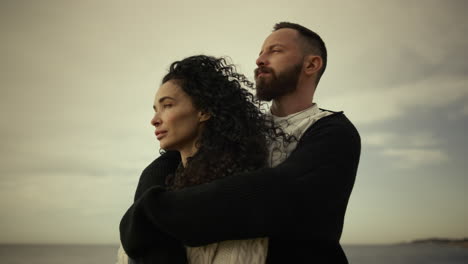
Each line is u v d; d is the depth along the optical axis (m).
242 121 1.25
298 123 1.55
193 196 1.08
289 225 1.12
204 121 1.22
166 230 1.08
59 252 149.50
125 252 1.19
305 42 1.80
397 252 140.88
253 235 1.07
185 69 1.23
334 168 1.29
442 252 126.50
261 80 1.77
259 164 1.23
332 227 1.23
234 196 1.07
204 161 1.17
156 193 1.12
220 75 1.27
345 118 1.54
